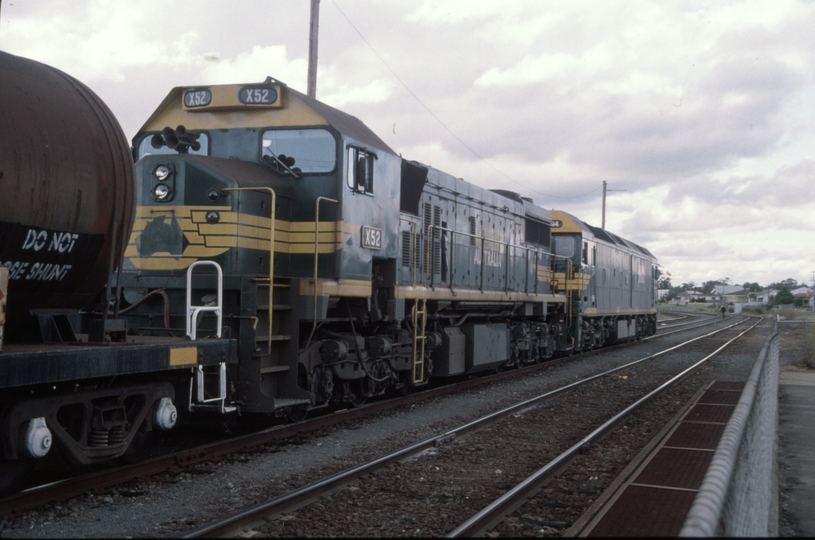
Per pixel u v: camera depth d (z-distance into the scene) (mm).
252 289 8406
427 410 11336
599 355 22812
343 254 9562
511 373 16609
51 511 5805
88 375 5742
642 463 7871
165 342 6770
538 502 6473
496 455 8312
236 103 9672
